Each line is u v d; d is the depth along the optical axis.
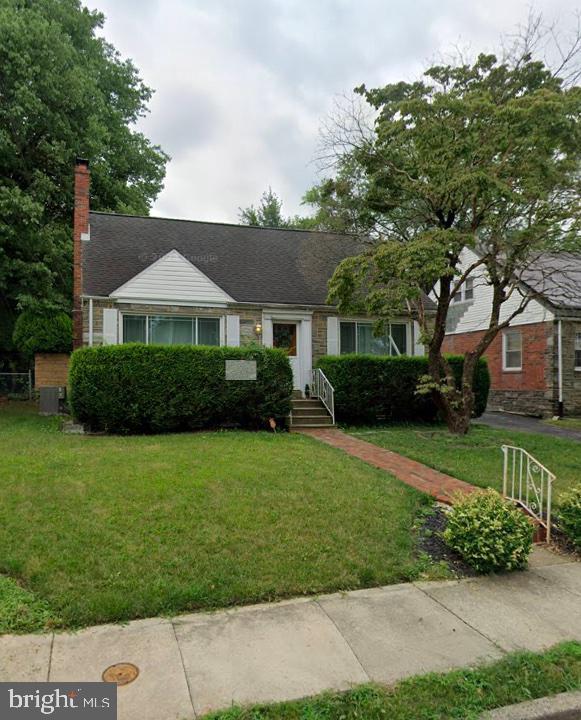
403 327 15.20
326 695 2.72
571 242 9.79
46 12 17.73
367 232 11.98
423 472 7.82
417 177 10.26
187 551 4.45
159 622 3.46
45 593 3.72
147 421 10.73
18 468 6.88
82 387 10.36
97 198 20.12
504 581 4.33
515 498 6.53
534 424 14.73
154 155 23.95
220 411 11.27
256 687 2.78
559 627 3.54
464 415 11.21
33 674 2.86
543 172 8.80
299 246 16.78
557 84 9.61
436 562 4.63
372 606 3.79
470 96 9.24
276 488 6.27
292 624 3.49
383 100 10.42
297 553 4.52
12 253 15.13
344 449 9.36
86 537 4.64
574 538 5.05
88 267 13.16
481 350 11.16
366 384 12.87
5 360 21.77
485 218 10.23
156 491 5.92
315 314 14.29
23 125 15.39
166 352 10.82
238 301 13.42
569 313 15.98
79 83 15.98
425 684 2.84
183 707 2.61
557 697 2.78
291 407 11.91
